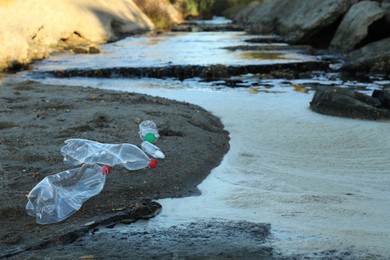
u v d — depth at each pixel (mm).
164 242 5309
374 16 23312
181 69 18656
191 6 68250
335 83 16594
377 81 17000
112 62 20656
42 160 7547
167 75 18656
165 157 7949
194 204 6590
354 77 17984
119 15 36625
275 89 15430
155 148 7938
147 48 26469
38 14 26438
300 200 6645
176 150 8297
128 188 6891
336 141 9625
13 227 5832
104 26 32250
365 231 5602
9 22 23953
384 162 8352
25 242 5461
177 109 11344
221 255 4914
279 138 9867
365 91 14969
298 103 13062
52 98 12125
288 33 32750
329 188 7137
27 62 19844
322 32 28844
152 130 8828
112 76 18719
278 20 37562
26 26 24516
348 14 25266
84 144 7676
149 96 13109
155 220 6055
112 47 27219
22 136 8648
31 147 8055
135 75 18703
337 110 11570
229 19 64750
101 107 11023
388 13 23516
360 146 9289
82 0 33125
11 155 7723
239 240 5344
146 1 48250
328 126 10703
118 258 4852
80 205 6320
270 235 5512
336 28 28531
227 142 9570
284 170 7973
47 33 26125
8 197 6301
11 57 19266
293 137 9914
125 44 28953
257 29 39906
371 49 21188
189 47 26766
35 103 11414
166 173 7441
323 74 18797
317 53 23891
